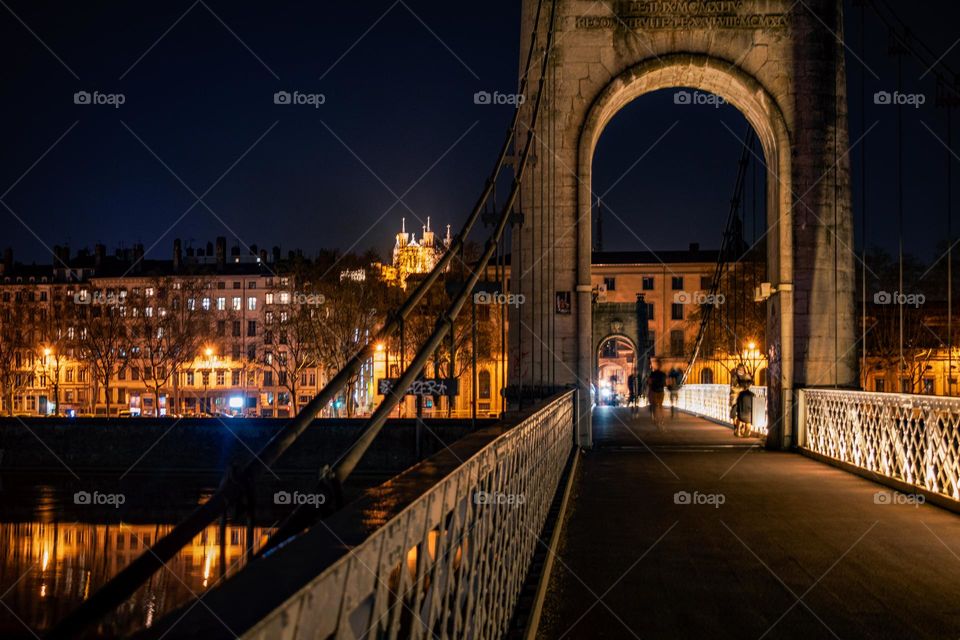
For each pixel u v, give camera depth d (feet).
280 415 305.73
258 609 4.92
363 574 6.53
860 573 27.14
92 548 88.99
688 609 23.08
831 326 67.51
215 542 73.31
